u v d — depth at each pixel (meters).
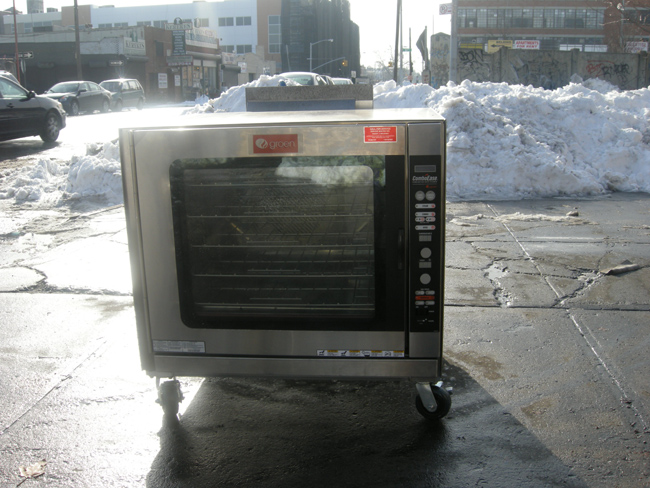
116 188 9.05
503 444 2.84
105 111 29.06
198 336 2.87
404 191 2.60
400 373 2.81
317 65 104.00
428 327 2.74
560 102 11.02
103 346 3.99
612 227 7.03
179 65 57.44
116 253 6.18
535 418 3.06
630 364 3.65
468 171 9.30
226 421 3.09
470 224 7.23
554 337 4.05
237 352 2.87
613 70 26.17
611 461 2.69
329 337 2.80
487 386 3.40
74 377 3.56
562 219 7.45
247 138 2.63
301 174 2.67
